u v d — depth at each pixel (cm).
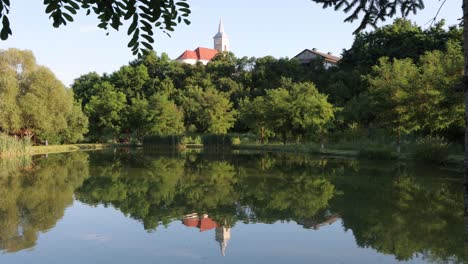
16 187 1798
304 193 1562
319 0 599
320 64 6375
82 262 836
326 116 3519
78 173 2273
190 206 1367
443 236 978
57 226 1121
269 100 4053
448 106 2139
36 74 3856
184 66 7750
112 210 1316
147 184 1845
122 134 5875
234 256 862
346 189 1619
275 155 3309
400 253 867
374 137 3478
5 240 991
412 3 584
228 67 7262
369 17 602
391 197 1439
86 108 5644
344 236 996
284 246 930
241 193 1591
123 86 6994
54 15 326
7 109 3456
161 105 5328
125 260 845
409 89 2523
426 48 4562
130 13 331
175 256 868
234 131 5847
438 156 2317
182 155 3528
